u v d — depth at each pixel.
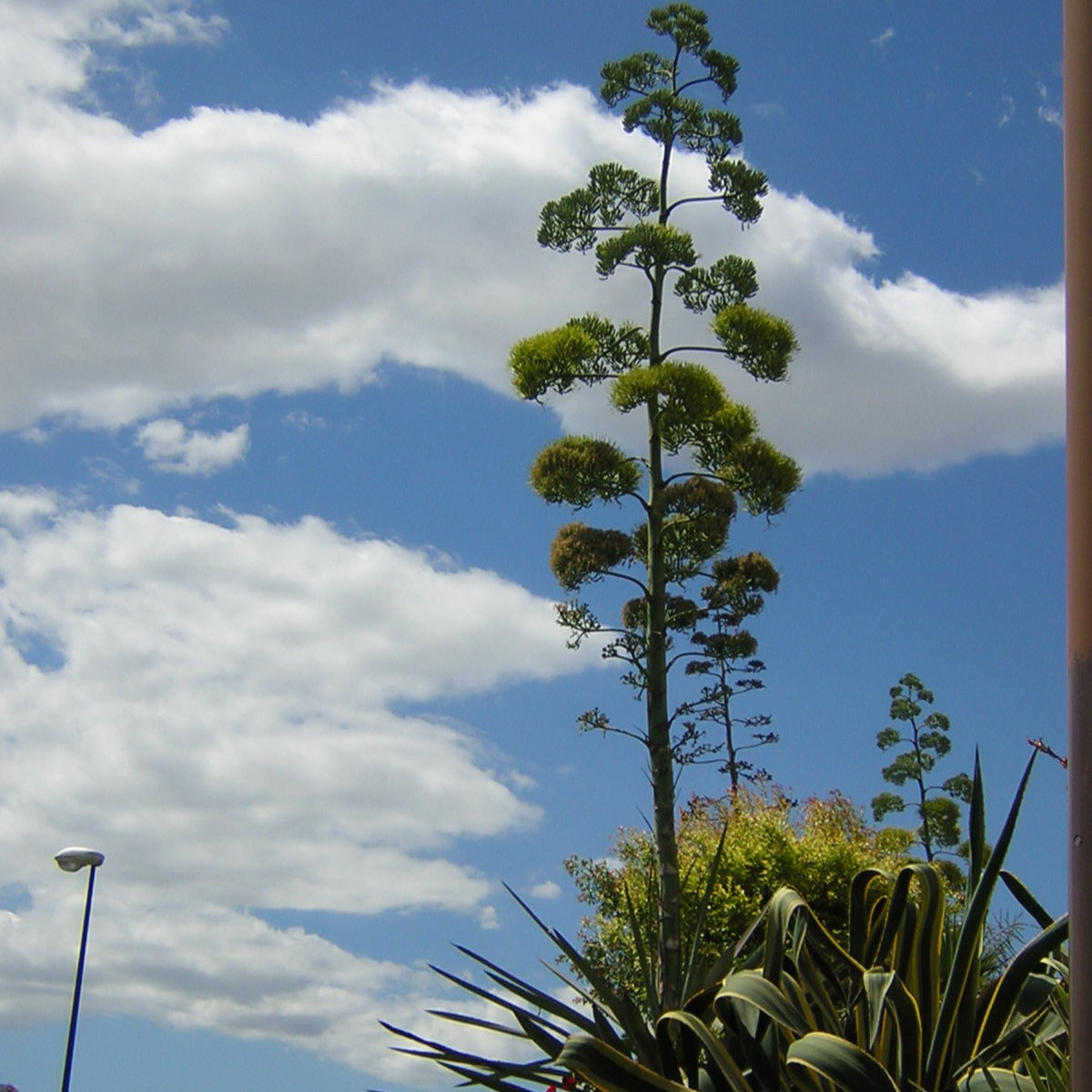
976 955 3.21
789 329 10.95
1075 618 2.11
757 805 13.46
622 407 10.63
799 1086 3.08
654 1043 3.61
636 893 10.72
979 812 3.39
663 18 12.07
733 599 11.12
